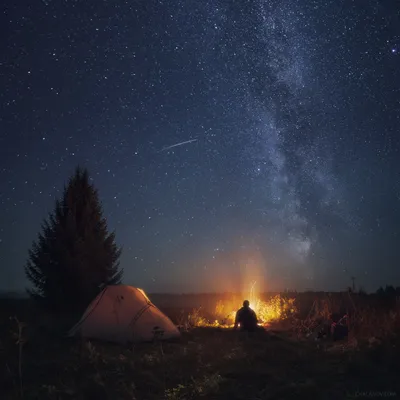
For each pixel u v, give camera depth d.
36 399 7.43
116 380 8.45
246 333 13.80
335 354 10.70
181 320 16.55
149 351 11.24
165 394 7.77
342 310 14.60
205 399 7.64
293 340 12.91
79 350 10.88
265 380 8.68
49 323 15.02
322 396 7.66
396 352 9.98
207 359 10.21
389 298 18.55
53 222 20.42
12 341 11.59
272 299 20.98
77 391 7.81
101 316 12.91
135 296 13.45
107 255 20.59
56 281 19.69
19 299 20.55
